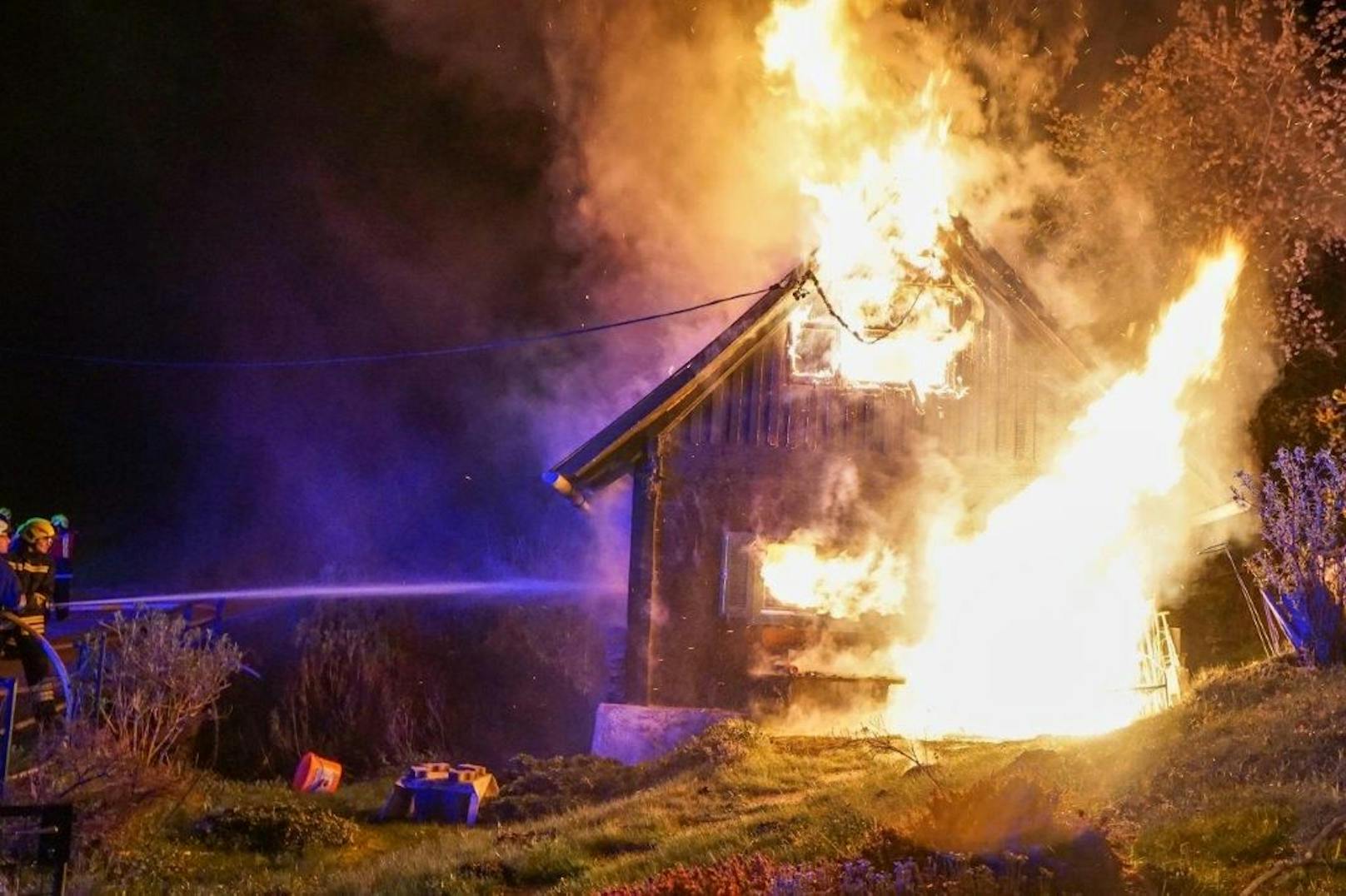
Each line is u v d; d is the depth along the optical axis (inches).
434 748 841.5
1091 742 490.0
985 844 332.8
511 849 490.6
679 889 357.1
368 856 541.6
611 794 618.2
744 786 552.7
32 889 429.7
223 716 741.3
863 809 444.5
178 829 544.1
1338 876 310.0
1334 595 501.0
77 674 602.9
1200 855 337.4
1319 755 383.9
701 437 752.3
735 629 738.2
